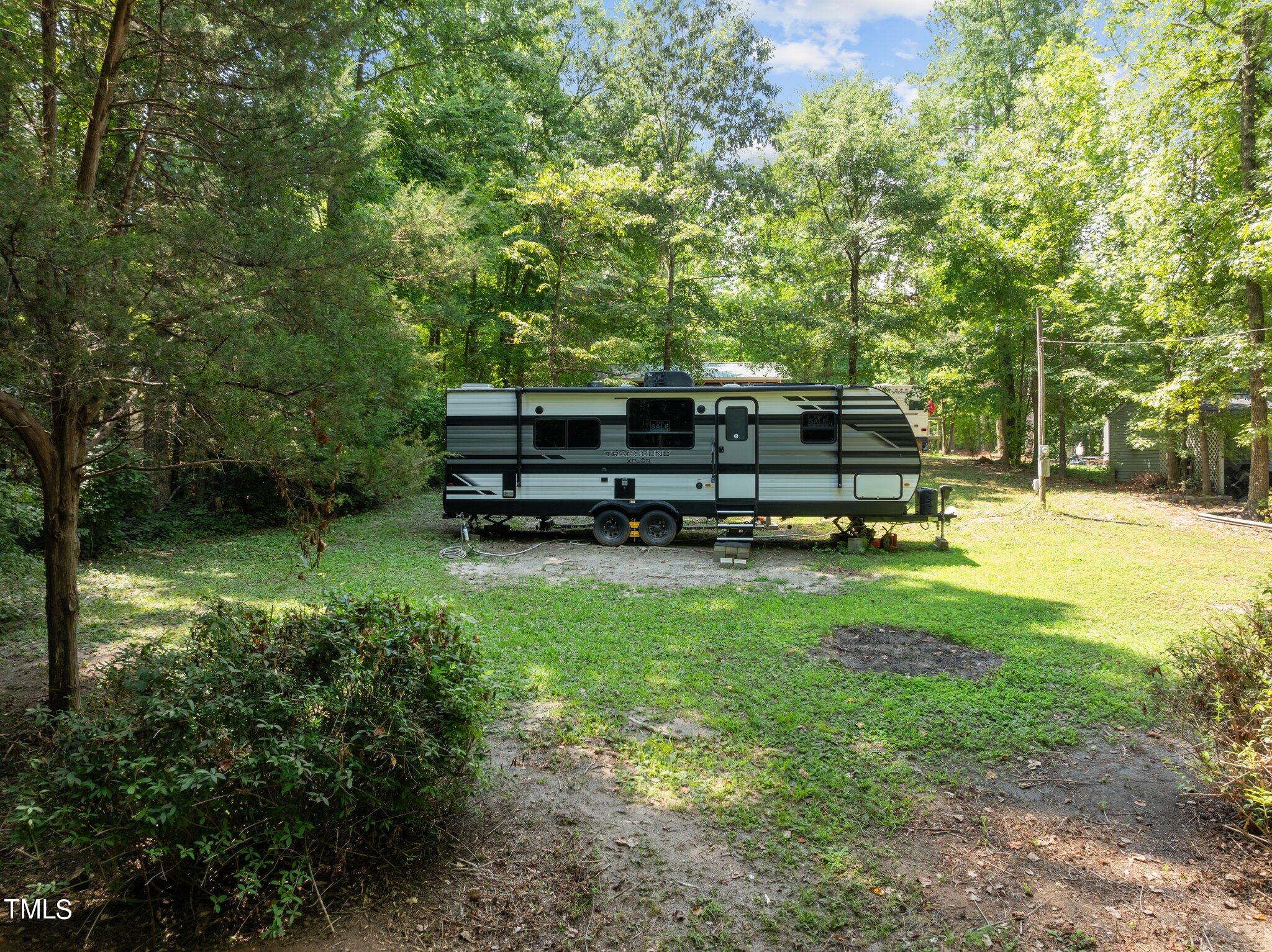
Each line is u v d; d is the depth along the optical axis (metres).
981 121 27.11
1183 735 4.58
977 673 6.41
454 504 13.00
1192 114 14.66
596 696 5.64
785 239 25.92
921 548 12.69
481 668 3.97
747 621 7.79
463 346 22.11
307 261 4.66
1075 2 25.02
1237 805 3.90
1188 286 15.45
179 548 11.34
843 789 4.35
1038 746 5.01
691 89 20.89
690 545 13.09
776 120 21.45
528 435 12.91
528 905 3.31
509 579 9.88
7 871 3.32
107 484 10.28
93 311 3.52
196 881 3.00
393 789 3.38
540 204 17.00
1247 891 3.54
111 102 4.62
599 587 9.40
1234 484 18.50
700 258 22.86
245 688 3.21
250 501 13.63
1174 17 14.69
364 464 5.04
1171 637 7.37
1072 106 20.38
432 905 3.28
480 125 19.47
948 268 24.91
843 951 3.12
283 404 4.39
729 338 26.80
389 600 3.94
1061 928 3.28
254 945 2.98
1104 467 26.31
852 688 5.93
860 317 22.33
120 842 2.75
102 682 3.52
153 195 5.05
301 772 2.93
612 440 12.81
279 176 4.87
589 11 24.12
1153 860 3.79
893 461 12.37
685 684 5.92
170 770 2.71
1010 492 19.17
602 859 3.65
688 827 3.95
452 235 8.34
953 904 3.43
